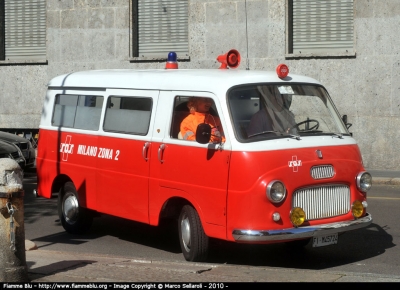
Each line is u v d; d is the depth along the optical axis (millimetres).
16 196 6250
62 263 7391
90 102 9562
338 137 7961
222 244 9125
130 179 8625
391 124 17094
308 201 7445
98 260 7742
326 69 17672
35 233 10266
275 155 7262
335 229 7402
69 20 20438
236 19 18500
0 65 21297
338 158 7719
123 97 8945
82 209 9844
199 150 7672
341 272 7137
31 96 21062
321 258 8359
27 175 17234
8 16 21562
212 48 18828
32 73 21000
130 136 8672
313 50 18062
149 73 8781
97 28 20125
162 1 19641
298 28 18172
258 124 7543
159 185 8164
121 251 8961
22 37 21453
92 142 9352
